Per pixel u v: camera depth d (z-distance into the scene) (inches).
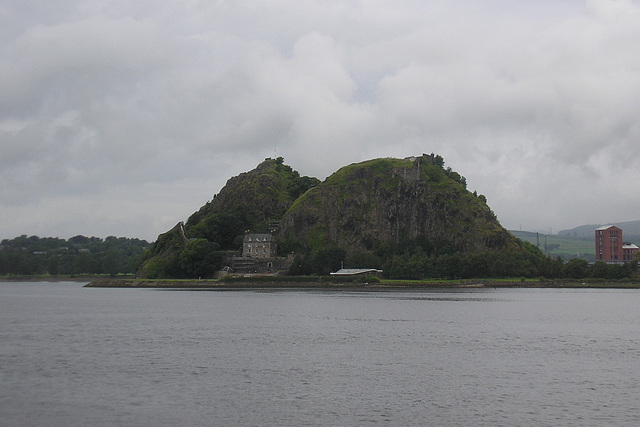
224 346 4503.0
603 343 4722.0
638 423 2591.0
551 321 6274.6
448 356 4092.0
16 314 7135.8
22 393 3053.6
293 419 2640.3
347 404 2866.6
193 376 3437.5
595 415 2701.8
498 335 5152.6
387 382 3304.6
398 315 6865.2
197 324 5969.5
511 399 2962.6
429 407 2822.3
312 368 3668.8
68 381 3309.5
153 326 5792.3
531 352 4266.7
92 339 4881.9
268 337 4997.5
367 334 5187.0
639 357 4087.1
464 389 3154.5
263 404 2864.2
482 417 2669.8
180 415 2699.3
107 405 2849.4
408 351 4286.4
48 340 4820.4
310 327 5693.9
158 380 3336.6
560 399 2962.6
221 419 2640.3
